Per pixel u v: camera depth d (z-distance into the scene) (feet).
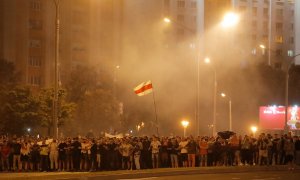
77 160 102.22
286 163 118.11
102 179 86.89
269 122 224.12
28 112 175.94
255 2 439.22
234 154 115.44
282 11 449.48
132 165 103.65
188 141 109.09
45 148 101.65
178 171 97.25
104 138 106.42
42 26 335.47
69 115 185.26
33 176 84.43
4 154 101.14
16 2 329.52
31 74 330.75
